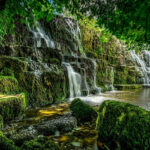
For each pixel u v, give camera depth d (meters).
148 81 21.61
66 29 14.41
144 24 1.43
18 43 9.29
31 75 6.82
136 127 2.11
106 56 17.05
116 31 2.39
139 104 6.94
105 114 2.86
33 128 3.32
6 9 2.74
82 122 4.14
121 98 9.10
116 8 2.24
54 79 7.85
